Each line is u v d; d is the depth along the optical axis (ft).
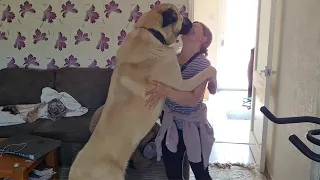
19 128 10.09
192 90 6.66
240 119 15.66
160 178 8.55
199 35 6.84
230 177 10.27
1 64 12.49
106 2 11.66
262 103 10.39
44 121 10.50
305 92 7.14
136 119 6.49
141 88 6.42
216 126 14.73
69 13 11.87
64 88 11.46
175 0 11.37
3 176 7.63
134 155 8.66
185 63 6.91
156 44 6.43
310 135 4.25
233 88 20.86
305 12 7.29
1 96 11.50
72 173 6.43
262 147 10.28
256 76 11.51
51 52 12.23
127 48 6.59
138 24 6.73
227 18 20.43
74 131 9.90
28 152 8.04
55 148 8.73
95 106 11.33
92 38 11.99
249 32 20.57
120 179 6.39
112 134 6.46
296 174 7.57
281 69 9.30
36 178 8.45
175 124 7.07
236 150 12.26
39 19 12.00
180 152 7.09
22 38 12.21
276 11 9.99
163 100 6.70
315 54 6.59
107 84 11.42
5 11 12.04
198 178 7.27
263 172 10.52
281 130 9.02
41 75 11.68
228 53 20.95
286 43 8.84
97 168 6.30
